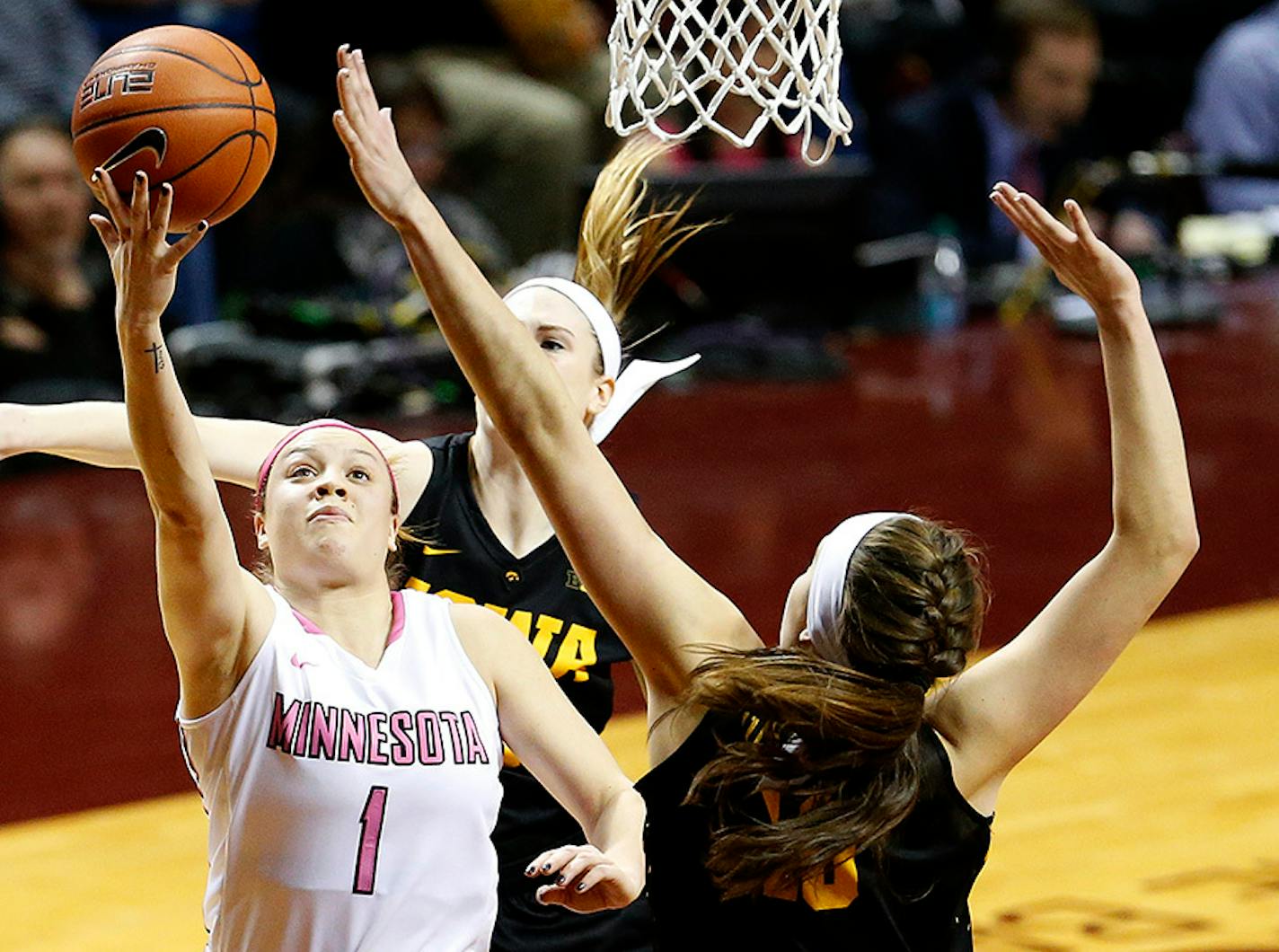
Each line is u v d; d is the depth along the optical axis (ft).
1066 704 22.53
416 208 21.81
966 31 105.50
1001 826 41.27
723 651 22.11
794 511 63.87
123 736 47.11
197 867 39.75
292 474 22.21
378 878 21.30
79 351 68.90
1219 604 56.18
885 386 83.46
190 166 22.21
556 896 20.90
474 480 29.81
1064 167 93.97
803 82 26.48
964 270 94.84
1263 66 98.58
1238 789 43.09
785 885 21.77
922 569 22.13
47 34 78.54
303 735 21.18
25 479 74.23
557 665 29.27
